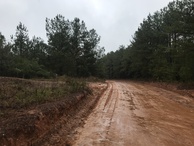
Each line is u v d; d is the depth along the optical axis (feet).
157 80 145.38
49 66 159.74
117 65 294.66
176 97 70.33
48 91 48.52
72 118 37.68
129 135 29.22
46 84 68.13
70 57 160.25
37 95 42.47
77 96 51.88
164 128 33.17
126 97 67.21
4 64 115.85
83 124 34.35
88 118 38.50
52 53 158.51
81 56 178.09
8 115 29.17
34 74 124.88
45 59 162.20
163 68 129.39
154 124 35.40
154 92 84.02
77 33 175.63
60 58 157.48
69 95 51.47
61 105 38.37
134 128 32.68
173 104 56.70
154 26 163.63
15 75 117.50
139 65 183.73
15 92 45.78
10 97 40.93
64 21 170.60
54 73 144.15
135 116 40.93
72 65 159.63
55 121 32.96
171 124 35.78
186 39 93.71
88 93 67.51
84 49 179.83
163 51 128.16
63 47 167.73
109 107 49.62
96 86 101.19
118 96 69.00
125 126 33.68
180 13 95.20
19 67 120.98
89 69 185.78
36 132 26.16
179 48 95.25
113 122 35.99
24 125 25.32
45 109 33.04
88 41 180.96
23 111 31.58
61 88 58.03
